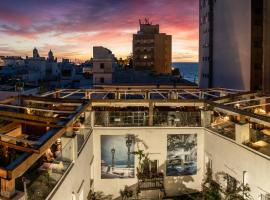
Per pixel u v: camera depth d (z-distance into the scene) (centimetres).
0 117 1658
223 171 2091
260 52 4359
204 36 5756
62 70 7831
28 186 1284
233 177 1980
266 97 2530
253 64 4353
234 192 1812
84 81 6581
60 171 1458
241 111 1925
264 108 2653
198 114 2367
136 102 2311
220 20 5122
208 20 5497
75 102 2186
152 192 2312
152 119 2327
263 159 1705
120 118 2312
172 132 2330
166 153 2338
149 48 10175
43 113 2289
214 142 2194
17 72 7281
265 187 1697
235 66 4697
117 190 2322
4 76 6175
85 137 2000
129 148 2305
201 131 2348
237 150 1927
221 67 5122
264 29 4322
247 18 4372
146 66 10200
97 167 2297
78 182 1702
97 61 5181
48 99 2231
